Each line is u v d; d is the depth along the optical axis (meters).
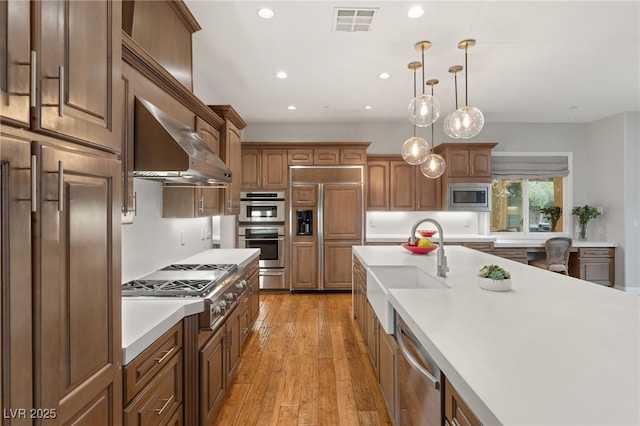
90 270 0.96
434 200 5.57
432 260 2.89
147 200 2.39
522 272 2.30
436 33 2.84
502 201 5.85
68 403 0.86
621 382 0.82
